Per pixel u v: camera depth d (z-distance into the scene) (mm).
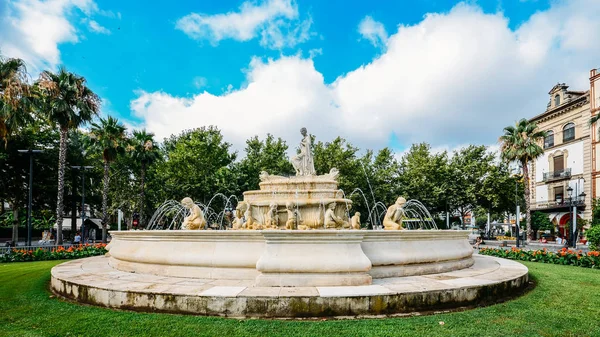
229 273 7363
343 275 6668
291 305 5789
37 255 16828
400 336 5078
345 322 5559
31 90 19438
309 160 15320
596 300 7215
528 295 7562
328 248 6809
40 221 51344
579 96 39188
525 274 8297
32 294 7801
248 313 5805
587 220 33156
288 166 40344
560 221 40969
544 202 43906
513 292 7500
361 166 40406
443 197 38250
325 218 11586
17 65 18391
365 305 5887
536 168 45938
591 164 37219
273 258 6684
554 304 6840
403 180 41906
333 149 39438
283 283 6594
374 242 7648
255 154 41781
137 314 5953
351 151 39781
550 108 44594
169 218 36281
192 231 7668
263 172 14625
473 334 5203
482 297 6723
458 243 9516
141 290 6246
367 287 6469
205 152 37156
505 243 29766
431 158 39844
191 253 7668
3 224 49062
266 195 13664
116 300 6305
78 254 17703
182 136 46406
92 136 30875
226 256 7398
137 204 41125
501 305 6676
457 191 38219
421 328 5371
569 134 40594
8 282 9516
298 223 12680
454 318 5836
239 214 13641
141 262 8320
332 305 5824
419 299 6133
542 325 5641
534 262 15016
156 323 5516
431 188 39031
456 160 40031
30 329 5457
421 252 8180
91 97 26641
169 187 35719
